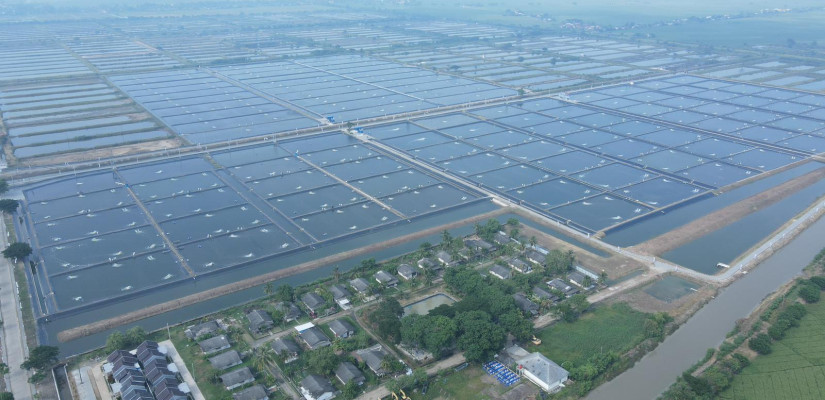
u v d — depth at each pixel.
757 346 114.75
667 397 104.25
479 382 107.94
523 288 134.88
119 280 143.12
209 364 111.62
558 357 114.50
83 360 113.12
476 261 150.38
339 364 109.81
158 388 101.94
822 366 110.31
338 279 140.75
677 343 120.31
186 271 147.62
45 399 102.75
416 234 166.50
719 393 105.00
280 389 105.88
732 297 136.38
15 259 149.50
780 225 174.12
